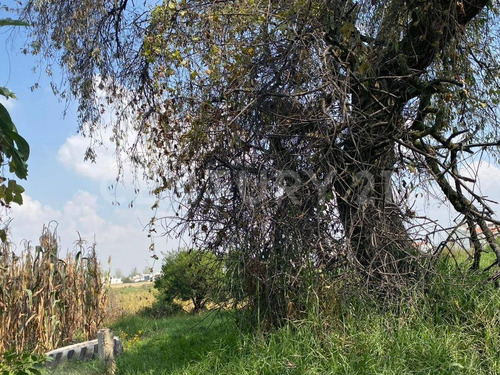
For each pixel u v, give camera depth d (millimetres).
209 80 7285
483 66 7906
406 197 7125
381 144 6898
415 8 6805
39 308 10836
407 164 7188
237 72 6734
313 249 6637
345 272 6512
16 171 2846
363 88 6477
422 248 6910
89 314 12961
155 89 8609
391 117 6652
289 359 5773
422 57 7324
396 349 5668
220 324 8367
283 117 6395
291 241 6609
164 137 8008
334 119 6227
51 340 11023
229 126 6594
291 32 6469
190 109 7602
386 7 6742
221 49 7121
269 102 6629
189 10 7391
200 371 6324
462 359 5527
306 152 6539
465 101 7863
